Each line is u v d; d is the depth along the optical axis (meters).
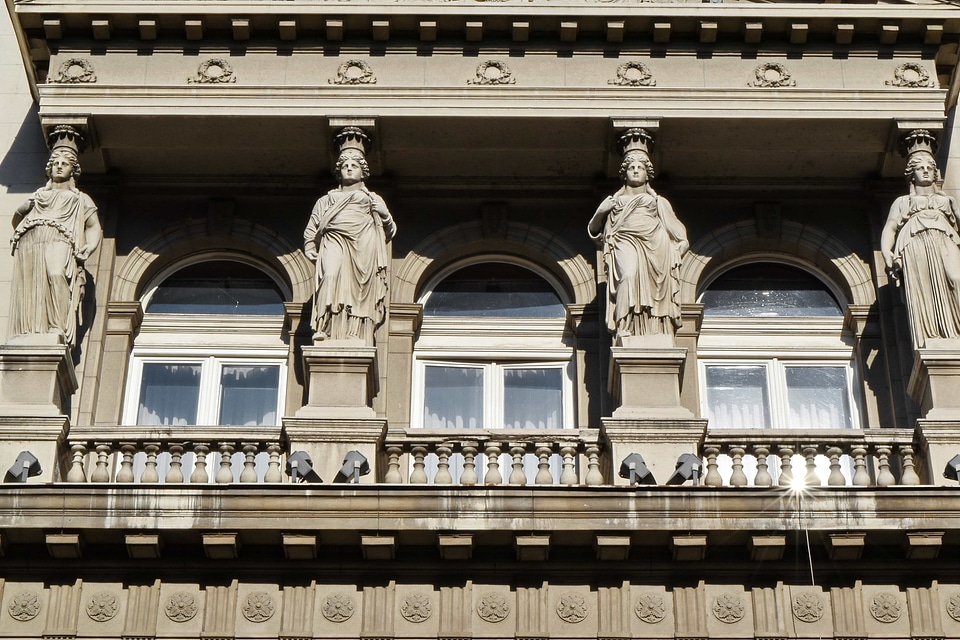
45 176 41.59
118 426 36.84
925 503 34.16
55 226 38.19
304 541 34.09
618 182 41.34
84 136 39.72
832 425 40.31
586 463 37.88
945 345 37.22
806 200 41.91
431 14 40.12
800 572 34.62
